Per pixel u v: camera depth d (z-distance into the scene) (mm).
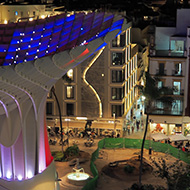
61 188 55562
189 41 71312
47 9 108562
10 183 46312
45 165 49406
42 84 45375
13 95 42562
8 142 44000
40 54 44125
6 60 42875
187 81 71875
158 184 56562
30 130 46125
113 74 73312
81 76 74188
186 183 51031
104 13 48219
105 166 61906
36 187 47438
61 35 45781
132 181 57500
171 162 64125
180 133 72625
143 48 93625
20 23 46250
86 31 46531
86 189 52656
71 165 62531
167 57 72250
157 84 72562
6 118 43906
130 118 82562
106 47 72625
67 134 72000
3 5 110250
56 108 75938
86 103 75000
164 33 80500
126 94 77938
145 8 117062
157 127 74062
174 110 72375
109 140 69938
